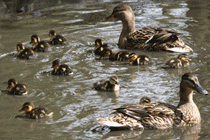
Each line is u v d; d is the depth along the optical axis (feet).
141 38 51.80
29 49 48.88
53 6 73.46
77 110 33.37
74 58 48.80
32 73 43.42
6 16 67.97
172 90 37.27
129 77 41.63
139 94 36.65
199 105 33.47
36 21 65.10
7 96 37.01
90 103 34.83
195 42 52.49
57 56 49.60
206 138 28.14
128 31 53.78
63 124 30.78
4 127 30.45
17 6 72.23
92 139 28.25
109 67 45.39
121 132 29.25
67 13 69.15
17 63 47.01
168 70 43.50
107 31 59.72
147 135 28.78
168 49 50.44
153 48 51.26
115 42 55.52
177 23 61.11
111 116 29.37
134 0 77.30
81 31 59.57
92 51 51.29
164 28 58.70
